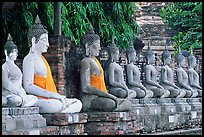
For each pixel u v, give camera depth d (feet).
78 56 68.33
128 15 93.97
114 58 71.26
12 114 52.90
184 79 85.15
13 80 54.95
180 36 118.21
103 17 89.97
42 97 58.85
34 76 59.31
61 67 66.74
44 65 59.93
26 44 76.38
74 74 68.18
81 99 66.54
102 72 67.67
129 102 67.62
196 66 92.68
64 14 80.84
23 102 54.75
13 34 76.02
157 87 77.77
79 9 85.46
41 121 56.13
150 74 77.97
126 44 92.43
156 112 75.82
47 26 78.23
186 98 84.12
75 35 85.92
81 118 61.05
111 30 89.92
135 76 74.90
